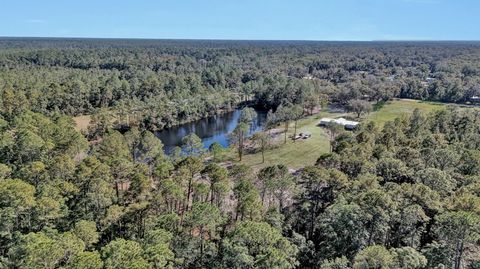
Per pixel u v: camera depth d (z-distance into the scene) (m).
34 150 68.94
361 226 46.16
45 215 48.72
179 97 163.62
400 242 48.53
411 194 49.84
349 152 68.88
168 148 122.62
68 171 60.50
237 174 65.31
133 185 55.31
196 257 44.66
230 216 54.78
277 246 41.75
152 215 51.78
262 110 181.50
